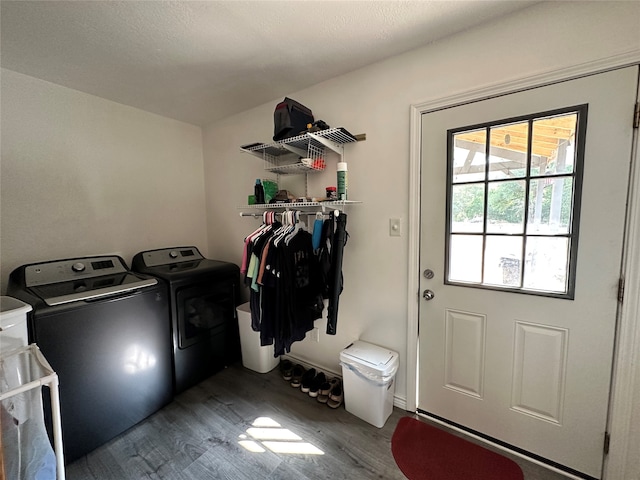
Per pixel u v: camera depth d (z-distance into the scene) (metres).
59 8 1.25
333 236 1.76
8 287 1.73
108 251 2.31
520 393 1.50
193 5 1.25
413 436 1.65
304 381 2.11
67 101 2.04
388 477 1.40
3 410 1.00
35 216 1.94
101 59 1.68
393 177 1.76
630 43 1.13
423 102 1.60
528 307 1.43
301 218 2.20
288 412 1.89
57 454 1.00
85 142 2.14
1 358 1.05
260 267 1.82
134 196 2.46
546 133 1.33
